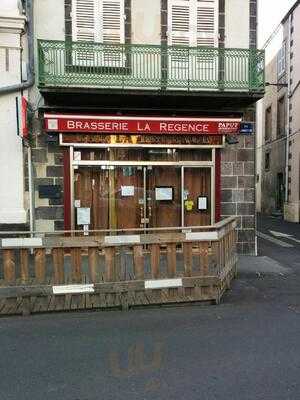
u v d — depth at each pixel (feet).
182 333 18.48
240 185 38.91
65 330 18.99
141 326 19.49
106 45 35.81
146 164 37.86
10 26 34.50
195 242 23.16
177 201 38.47
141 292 22.70
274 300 24.40
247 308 22.62
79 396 12.80
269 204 85.05
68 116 34.81
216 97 36.01
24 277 21.58
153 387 13.32
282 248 43.93
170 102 37.24
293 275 31.40
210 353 16.14
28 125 35.09
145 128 35.83
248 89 37.14
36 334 18.47
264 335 18.21
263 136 89.45
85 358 15.70
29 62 35.32
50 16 36.17
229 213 38.91
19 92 35.35
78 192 37.04
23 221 35.45
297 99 67.87
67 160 36.37
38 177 36.19
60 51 35.65
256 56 37.55
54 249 21.75
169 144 37.42
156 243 22.62
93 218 37.32
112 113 36.14
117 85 35.60
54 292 21.68
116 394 12.89
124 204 37.78
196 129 36.47
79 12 36.70
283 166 75.41
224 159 38.65
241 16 38.88
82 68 35.99
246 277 30.63
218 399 12.55
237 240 39.19
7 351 16.48
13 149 35.32
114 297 22.34
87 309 22.03
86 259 22.12
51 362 15.37
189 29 38.37
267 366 14.92
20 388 13.35
